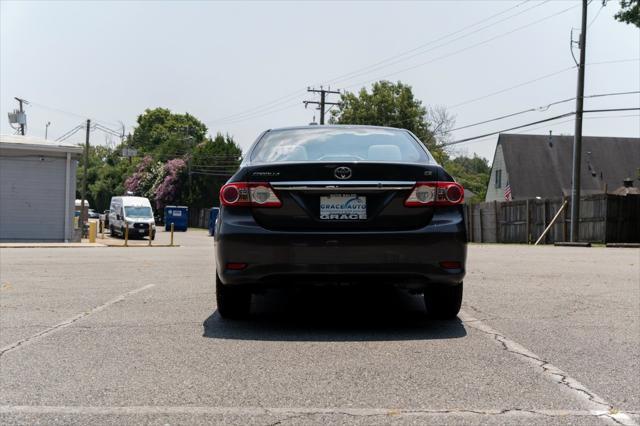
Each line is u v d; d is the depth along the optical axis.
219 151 69.94
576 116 24.86
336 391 3.47
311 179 4.83
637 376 3.76
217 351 4.39
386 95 58.94
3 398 3.36
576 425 2.95
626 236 23.47
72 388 3.54
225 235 4.84
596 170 49.00
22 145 25.98
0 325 5.36
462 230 4.86
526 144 49.94
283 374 3.80
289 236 4.77
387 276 4.81
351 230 4.81
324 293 7.33
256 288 5.08
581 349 4.44
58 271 10.63
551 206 26.34
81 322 5.48
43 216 26.84
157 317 5.72
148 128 110.81
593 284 8.17
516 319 5.58
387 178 4.84
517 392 3.45
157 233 49.75
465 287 7.83
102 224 36.09
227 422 3.00
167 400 3.32
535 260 12.78
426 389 3.50
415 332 5.02
